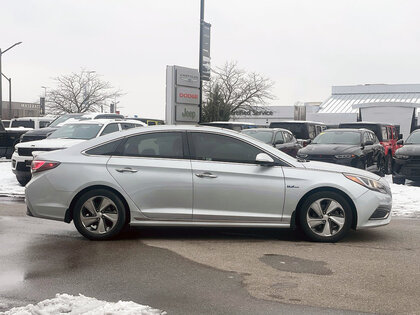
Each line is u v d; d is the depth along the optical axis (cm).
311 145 1653
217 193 710
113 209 715
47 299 461
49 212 718
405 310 453
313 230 721
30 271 557
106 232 713
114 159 719
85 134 1427
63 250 655
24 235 747
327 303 468
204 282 527
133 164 714
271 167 723
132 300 468
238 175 713
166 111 2034
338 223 720
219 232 788
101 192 712
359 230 819
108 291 493
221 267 584
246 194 711
